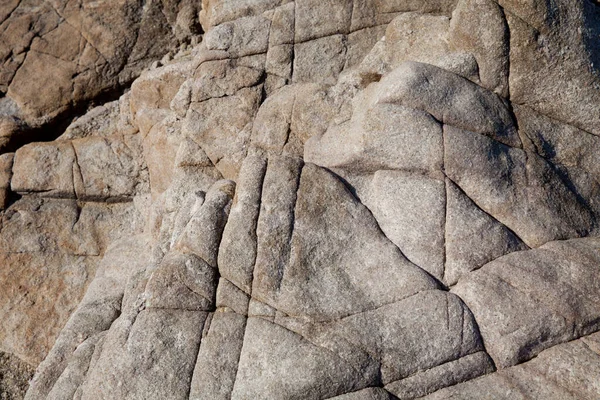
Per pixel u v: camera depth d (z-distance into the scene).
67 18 10.78
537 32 6.93
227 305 6.00
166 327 5.88
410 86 6.70
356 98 7.64
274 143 7.94
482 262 6.12
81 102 10.71
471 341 5.64
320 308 5.86
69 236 9.55
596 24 7.23
